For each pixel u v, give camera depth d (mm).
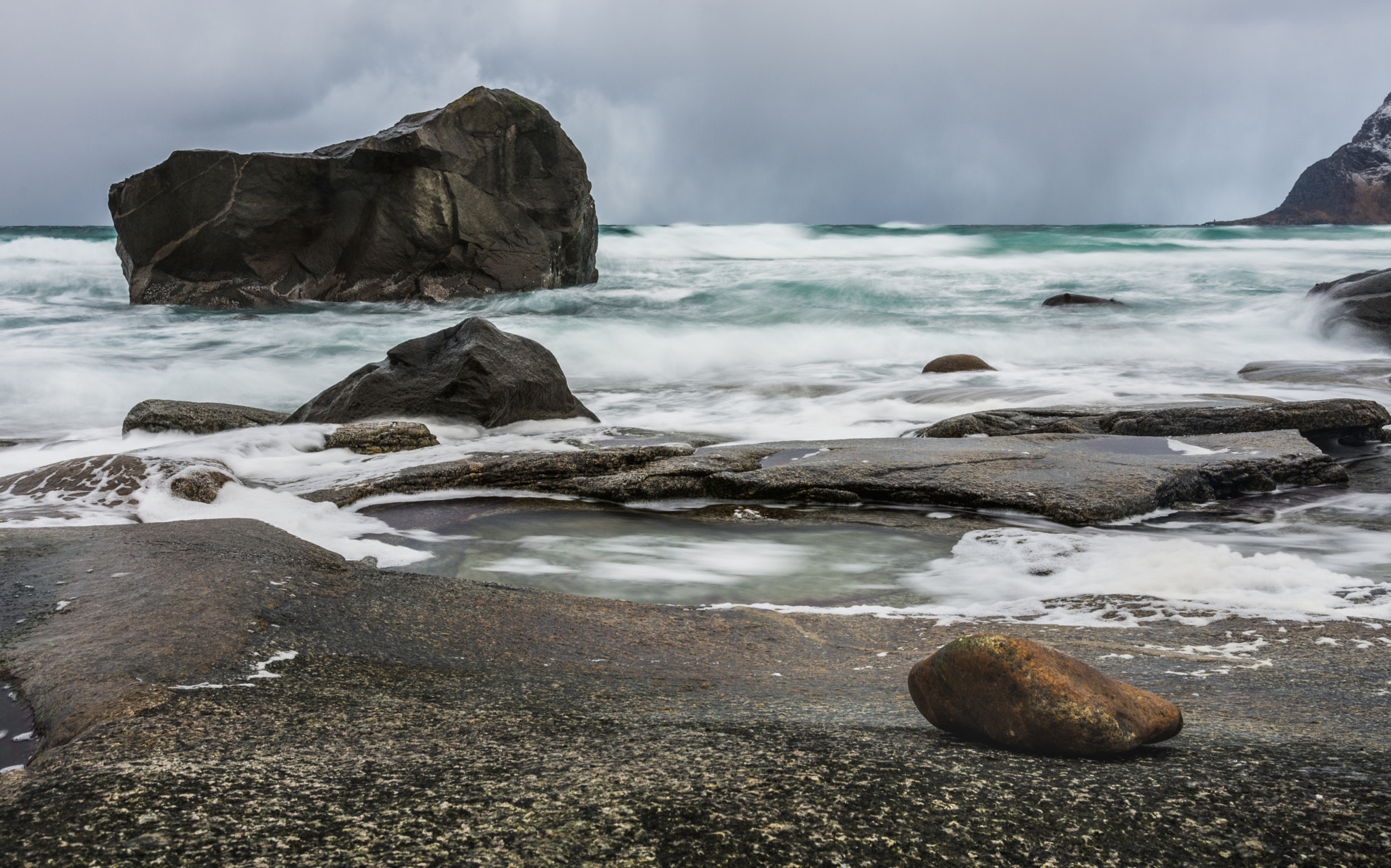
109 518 5527
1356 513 6000
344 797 1609
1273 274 26031
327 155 21562
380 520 5906
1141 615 3809
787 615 3871
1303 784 1674
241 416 9141
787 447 7617
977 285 24844
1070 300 20891
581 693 2682
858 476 6434
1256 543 5332
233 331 17406
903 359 15742
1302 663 3021
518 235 23062
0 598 3377
